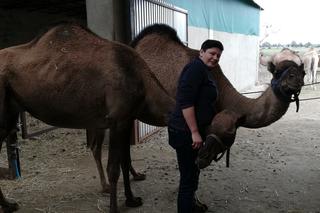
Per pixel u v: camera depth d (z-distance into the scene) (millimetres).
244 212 3676
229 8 13398
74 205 3906
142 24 6223
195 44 10297
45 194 4199
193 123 2748
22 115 6457
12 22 12617
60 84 3377
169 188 4328
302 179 4586
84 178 4711
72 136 6988
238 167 5059
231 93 3703
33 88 3432
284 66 3352
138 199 3854
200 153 2762
